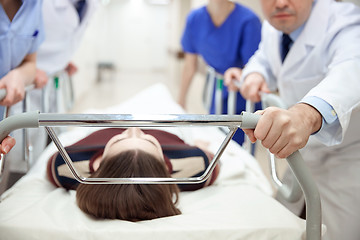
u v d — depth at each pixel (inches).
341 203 43.8
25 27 43.3
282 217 32.0
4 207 33.6
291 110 27.8
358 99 30.8
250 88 50.1
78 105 185.9
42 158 49.1
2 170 33.1
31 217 30.1
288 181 53.1
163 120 23.4
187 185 40.6
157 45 437.7
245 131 26.3
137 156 35.0
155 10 425.7
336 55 37.5
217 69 82.1
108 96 219.0
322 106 28.4
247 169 48.9
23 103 48.1
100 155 39.9
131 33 430.6
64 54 72.7
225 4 74.0
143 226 29.7
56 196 36.7
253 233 29.4
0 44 41.4
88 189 32.8
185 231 28.9
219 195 38.7
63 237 28.3
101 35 371.2
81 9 74.9
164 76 377.4
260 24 75.8
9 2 43.4
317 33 41.8
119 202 32.1
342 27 39.5
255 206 34.8
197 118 23.9
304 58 44.0
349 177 43.4
